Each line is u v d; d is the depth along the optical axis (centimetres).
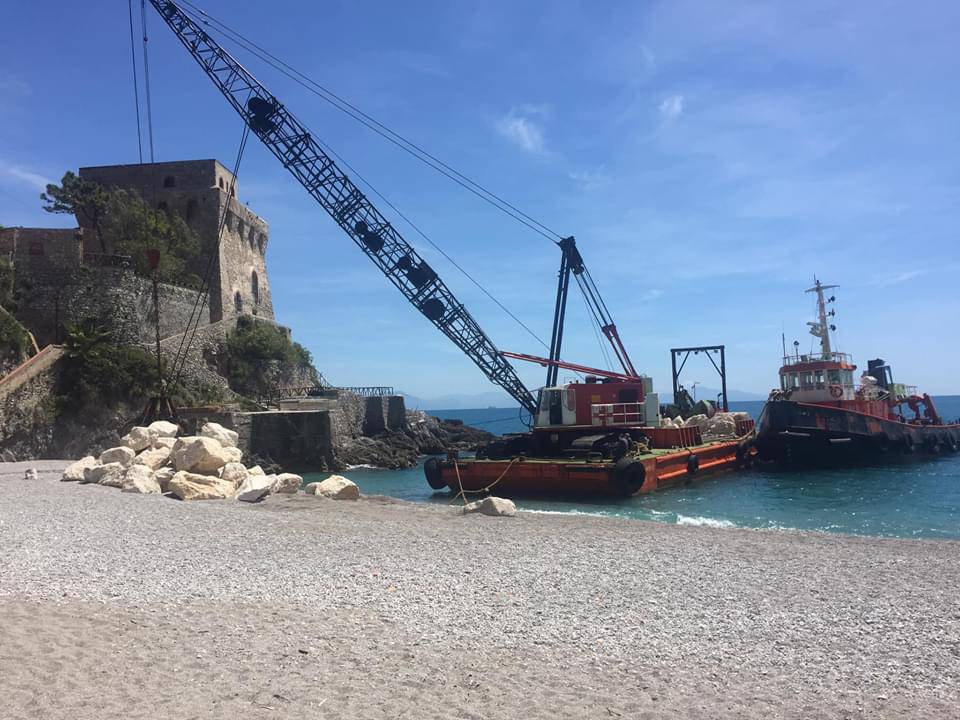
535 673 698
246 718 559
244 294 6141
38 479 2427
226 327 5391
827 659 758
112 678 633
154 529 1480
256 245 6531
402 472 4716
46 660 668
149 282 4647
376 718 573
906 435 4534
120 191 5319
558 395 3288
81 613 841
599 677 694
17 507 1706
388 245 4016
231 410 4294
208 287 4972
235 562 1172
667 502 2678
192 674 652
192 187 5744
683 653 770
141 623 812
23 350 3828
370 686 644
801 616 912
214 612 870
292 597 956
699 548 1374
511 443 3284
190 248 5309
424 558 1232
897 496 2845
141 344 4400
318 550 1292
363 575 1095
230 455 2541
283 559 1205
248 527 1561
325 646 752
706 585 1066
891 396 4922
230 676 652
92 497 1961
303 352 6475
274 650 732
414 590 1009
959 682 696
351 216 3984
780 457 4041
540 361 3884
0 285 4119
